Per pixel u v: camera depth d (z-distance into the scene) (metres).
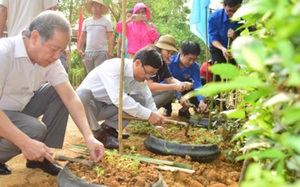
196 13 4.82
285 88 0.79
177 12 12.25
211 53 5.00
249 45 0.60
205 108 4.22
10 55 2.49
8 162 3.03
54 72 2.72
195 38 11.59
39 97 2.89
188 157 3.02
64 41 2.31
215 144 3.15
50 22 2.29
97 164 2.38
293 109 0.55
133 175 2.21
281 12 0.52
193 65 5.09
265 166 1.23
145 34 6.07
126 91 3.51
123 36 2.56
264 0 0.63
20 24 3.73
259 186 0.48
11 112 2.61
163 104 4.65
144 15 6.06
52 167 2.78
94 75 3.56
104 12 6.79
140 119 3.36
